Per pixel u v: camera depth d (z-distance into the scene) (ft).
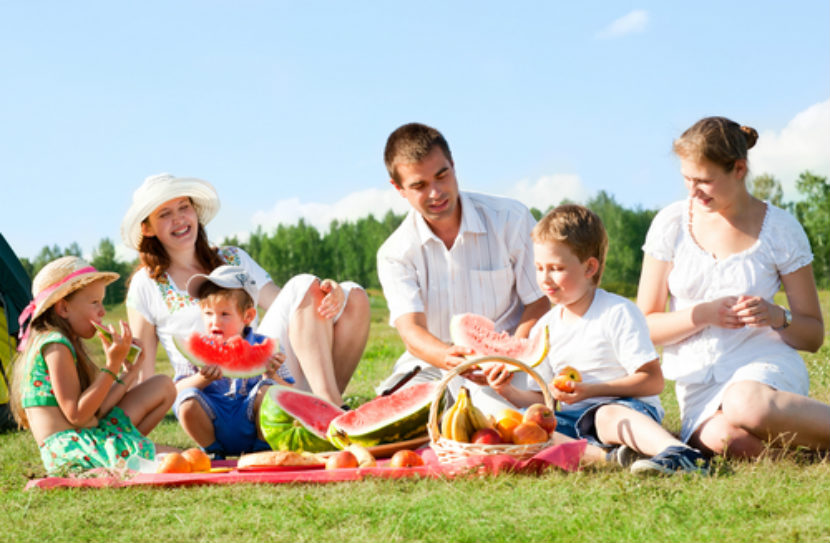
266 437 17.69
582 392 15.85
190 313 20.92
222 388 19.24
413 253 19.92
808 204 264.11
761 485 12.38
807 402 14.78
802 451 14.98
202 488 14.38
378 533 11.00
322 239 445.78
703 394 16.49
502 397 17.39
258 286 22.91
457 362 17.03
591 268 17.04
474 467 14.06
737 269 16.92
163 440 21.77
